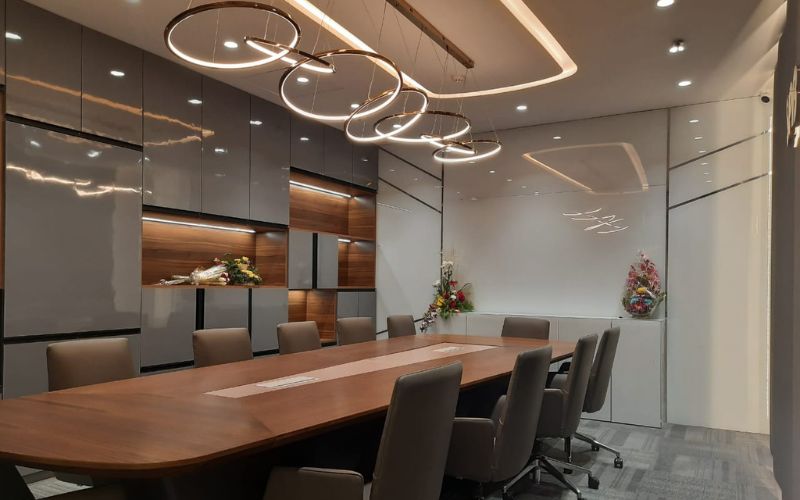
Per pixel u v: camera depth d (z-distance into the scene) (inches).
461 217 306.7
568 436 156.9
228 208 240.2
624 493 158.7
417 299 316.8
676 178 253.0
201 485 104.8
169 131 216.2
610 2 163.0
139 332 203.3
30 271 173.2
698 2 162.7
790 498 128.9
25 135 172.6
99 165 192.4
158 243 231.9
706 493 159.2
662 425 241.1
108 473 69.1
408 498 87.8
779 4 162.6
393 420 82.0
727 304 238.8
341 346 196.9
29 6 173.6
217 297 233.3
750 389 232.1
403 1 161.5
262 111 258.4
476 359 166.1
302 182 293.9
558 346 201.3
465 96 243.0
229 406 99.8
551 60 204.8
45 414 92.6
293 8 169.3
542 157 285.9
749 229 236.5
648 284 247.4
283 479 81.9
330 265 297.1
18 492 80.3
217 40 195.2
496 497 153.3
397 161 327.3
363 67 213.8
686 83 225.6
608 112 263.9
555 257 280.2
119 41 199.3
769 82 223.1
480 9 167.2
